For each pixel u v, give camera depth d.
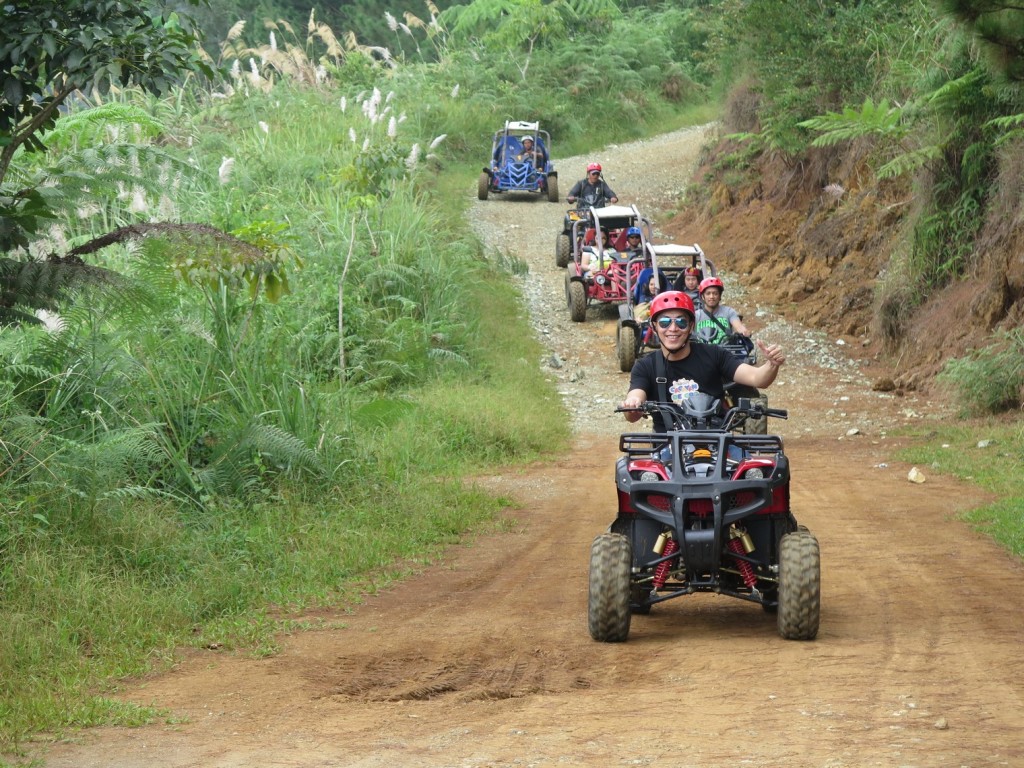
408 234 20.81
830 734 4.23
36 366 9.20
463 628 6.53
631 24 45.78
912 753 3.93
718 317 14.89
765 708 4.66
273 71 36.97
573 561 8.66
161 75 7.26
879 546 8.85
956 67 18.23
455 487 11.52
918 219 19.38
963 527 9.59
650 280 19.47
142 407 9.54
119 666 5.64
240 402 10.21
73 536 7.30
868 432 15.56
